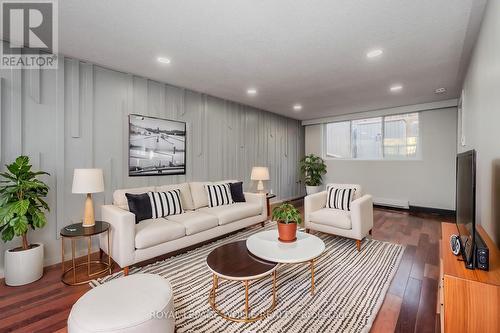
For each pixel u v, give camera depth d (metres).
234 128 4.97
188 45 2.50
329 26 2.15
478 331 1.16
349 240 3.36
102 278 2.32
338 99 4.67
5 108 2.36
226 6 1.86
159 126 3.64
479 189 2.17
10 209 2.06
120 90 3.22
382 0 1.79
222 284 2.20
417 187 5.24
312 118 6.78
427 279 2.29
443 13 1.95
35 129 2.54
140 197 2.88
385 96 4.45
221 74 3.34
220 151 4.66
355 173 6.14
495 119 1.66
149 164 3.53
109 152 3.12
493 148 1.71
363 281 2.24
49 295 2.04
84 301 1.33
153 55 2.74
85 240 2.91
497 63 1.60
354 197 3.56
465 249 1.43
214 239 3.39
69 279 2.31
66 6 1.87
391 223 4.27
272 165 6.09
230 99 4.73
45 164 2.60
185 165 4.02
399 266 2.56
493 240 1.67
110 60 2.87
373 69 3.15
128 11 1.93
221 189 3.76
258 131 5.61
